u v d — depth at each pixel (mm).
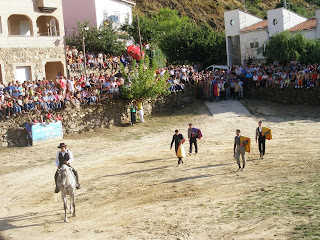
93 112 33969
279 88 40094
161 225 14000
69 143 30375
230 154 25797
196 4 91750
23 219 16375
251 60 49812
